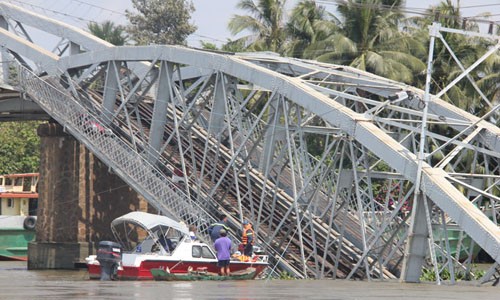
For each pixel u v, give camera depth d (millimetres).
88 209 101562
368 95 103125
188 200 77375
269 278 66188
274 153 80125
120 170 81500
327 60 111938
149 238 62531
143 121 94438
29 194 109250
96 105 90250
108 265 62062
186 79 95062
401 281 61031
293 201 73438
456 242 97125
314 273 68938
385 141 63406
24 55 95938
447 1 109812
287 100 73438
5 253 106875
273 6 130125
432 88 111625
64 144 101188
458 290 52500
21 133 155750
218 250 62344
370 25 112938
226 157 86562
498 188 93625
